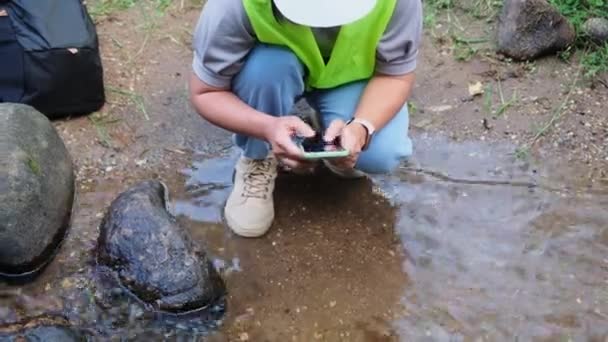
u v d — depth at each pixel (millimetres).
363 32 2076
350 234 2391
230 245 2344
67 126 2664
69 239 2342
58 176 2354
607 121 2762
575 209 2480
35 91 2578
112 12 3107
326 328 2141
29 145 2287
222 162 2596
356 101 2271
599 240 2389
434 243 2377
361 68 2203
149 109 2746
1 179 2172
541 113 2785
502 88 2875
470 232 2410
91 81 2629
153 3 3162
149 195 2291
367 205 2479
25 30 2523
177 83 2852
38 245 2221
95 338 2102
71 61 2561
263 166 2344
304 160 2043
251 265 2291
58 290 2207
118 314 2146
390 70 2197
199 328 2127
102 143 2621
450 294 2238
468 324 2164
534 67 2959
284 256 2320
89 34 2596
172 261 2150
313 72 2191
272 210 2383
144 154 2604
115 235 2209
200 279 2143
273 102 2203
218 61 2102
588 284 2270
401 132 2271
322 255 2328
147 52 2959
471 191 2531
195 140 2660
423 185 2547
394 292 2238
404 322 2166
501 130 2729
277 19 2027
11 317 2141
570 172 2600
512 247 2369
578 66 2959
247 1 1992
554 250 2359
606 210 2477
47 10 2570
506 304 2215
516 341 2123
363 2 1854
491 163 2623
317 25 1841
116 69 2881
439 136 2707
